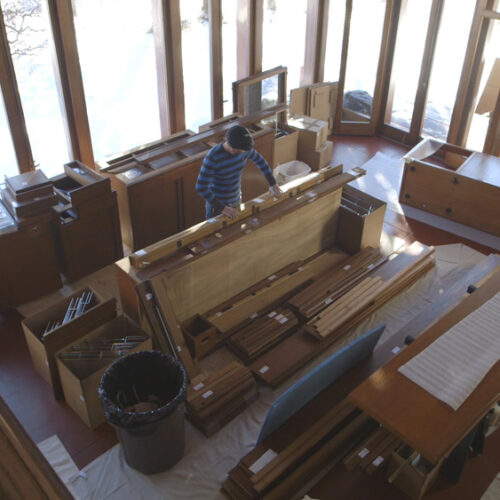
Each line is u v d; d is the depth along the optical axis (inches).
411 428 110.2
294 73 317.1
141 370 139.3
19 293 187.0
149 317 156.9
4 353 173.3
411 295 201.0
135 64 241.9
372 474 133.3
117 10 225.3
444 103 309.3
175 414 128.0
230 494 130.1
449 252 225.1
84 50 224.1
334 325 176.1
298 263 205.5
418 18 287.3
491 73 271.4
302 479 130.6
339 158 297.6
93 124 241.4
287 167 269.1
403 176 242.2
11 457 23.1
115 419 121.6
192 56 258.7
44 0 197.5
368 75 305.9
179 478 136.7
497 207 221.6
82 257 199.5
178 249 166.2
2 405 24.8
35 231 180.7
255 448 133.4
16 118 203.6
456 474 132.5
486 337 131.2
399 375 121.1
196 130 280.8
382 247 223.8
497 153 264.8
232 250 174.7
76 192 186.4
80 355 148.2
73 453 143.5
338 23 298.8
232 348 174.1
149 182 205.3
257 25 265.6
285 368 164.1
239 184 187.0
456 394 116.6
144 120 257.9
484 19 253.6
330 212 208.5
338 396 145.9
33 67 211.2
